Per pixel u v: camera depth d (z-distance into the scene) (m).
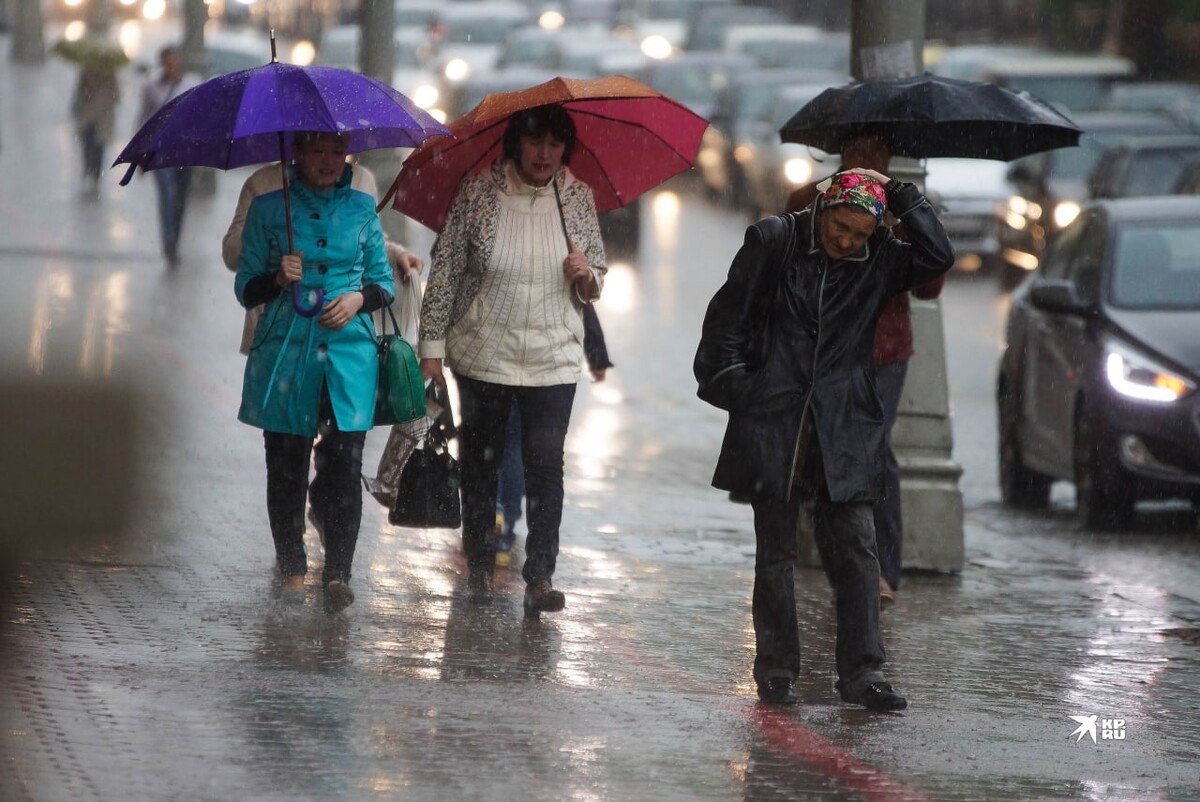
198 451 29.62
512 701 17.03
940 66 83.00
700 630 20.81
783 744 16.14
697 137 22.02
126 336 41.19
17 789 13.25
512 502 24.55
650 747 15.73
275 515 20.69
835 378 17.33
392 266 23.64
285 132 19.94
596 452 35.12
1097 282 32.19
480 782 14.27
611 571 24.03
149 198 75.25
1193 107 69.00
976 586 25.09
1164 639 22.08
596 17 145.88
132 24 170.12
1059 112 22.95
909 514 25.77
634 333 51.88
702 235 79.44
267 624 19.42
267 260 20.16
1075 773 15.83
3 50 163.25
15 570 20.95
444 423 21.06
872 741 16.44
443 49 118.31
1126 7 104.19
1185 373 29.86
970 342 53.03
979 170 68.25
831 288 17.25
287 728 15.44
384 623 20.00
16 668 16.83
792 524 17.62
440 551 24.33
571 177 21.25
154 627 18.89
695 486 31.77
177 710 15.77
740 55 100.88
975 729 17.19
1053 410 31.97
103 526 22.09
